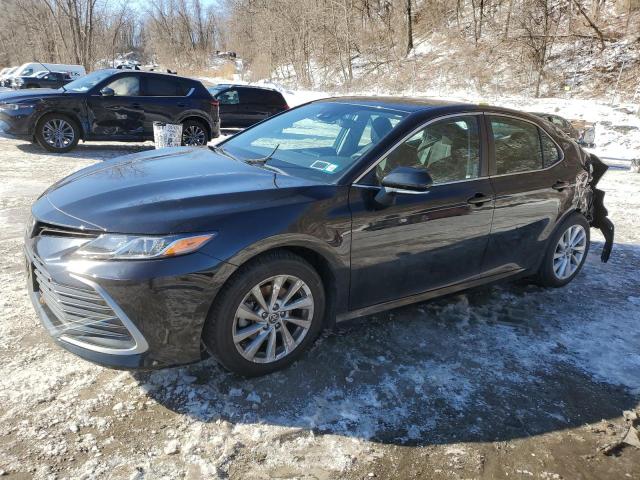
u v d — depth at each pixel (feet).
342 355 11.05
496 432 9.24
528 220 13.57
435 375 10.68
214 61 215.51
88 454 8.04
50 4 133.69
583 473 8.49
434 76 97.81
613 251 19.48
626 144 58.23
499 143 13.10
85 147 37.52
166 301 8.55
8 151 33.47
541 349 12.04
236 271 9.16
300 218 9.62
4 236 16.74
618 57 86.58
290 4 130.41
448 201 11.66
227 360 9.44
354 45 122.11
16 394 9.17
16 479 7.48
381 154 11.00
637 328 13.41
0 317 11.63
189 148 13.67
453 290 12.64
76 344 8.92
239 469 8.01
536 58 88.89
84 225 8.79
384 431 9.02
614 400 10.41
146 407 9.12
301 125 13.29
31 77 80.79
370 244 10.59
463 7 116.37
